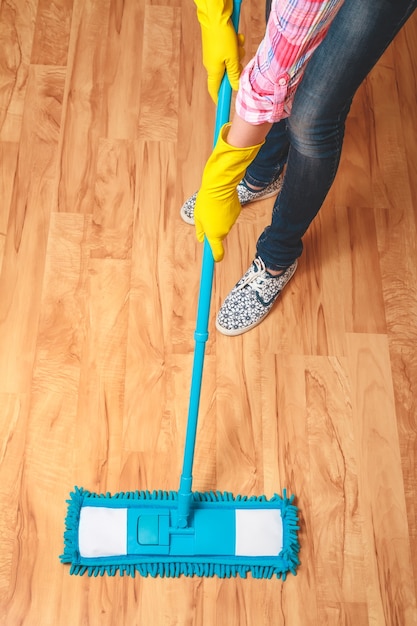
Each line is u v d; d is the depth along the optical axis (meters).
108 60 2.16
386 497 1.66
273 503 1.60
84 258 1.87
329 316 1.85
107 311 1.81
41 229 1.89
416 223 1.99
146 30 2.21
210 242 1.19
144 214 1.94
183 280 1.86
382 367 1.80
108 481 1.63
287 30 0.95
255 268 1.79
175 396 1.73
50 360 1.74
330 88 1.24
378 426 1.73
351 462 1.69
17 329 1.77
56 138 2.02
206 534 1.55
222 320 1.79
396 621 1.55
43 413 1.68
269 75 1.01
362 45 1.17
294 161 1.41
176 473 1.65
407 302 1.88
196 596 1.54
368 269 1.92
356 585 1.57
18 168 1.97
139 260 1.87
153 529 1.55
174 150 2.03
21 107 2.06
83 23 2.21
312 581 1.57
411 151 2.10
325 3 0.92
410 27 2.31
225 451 1.68
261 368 1.77
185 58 2.18
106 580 1.54
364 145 2.09
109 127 2.05
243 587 1.55
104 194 1.96
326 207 1.99
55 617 1.50
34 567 1.54
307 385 1.76
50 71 2.13
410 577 1.59
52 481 1.62
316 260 1.91
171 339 1.79
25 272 1.84
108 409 1.70
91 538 1.54
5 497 1.60
